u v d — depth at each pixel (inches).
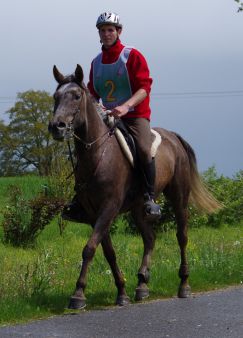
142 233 405.7
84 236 728.3
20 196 672.4
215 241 653.3
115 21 375.9
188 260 482.9
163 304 367.6
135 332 299.6
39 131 2861.7
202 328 305.4
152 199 381.1
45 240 679.1
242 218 887.1
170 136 430.3
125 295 371.6
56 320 326.3
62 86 345.7
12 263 511.5
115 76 380.5
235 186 902.4
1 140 2901.1
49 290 391.2
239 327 305.4
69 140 362.9
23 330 304.7
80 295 345.1
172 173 413.7
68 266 489.1
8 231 641.6
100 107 366.3
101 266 460.4
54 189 743.1
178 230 420.2
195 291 415.2
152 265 468.4
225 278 438.9
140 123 380.8
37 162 2886.3
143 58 380.5
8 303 345.1
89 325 313.9
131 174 374.3
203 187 441.7
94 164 354.0
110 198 356.8
